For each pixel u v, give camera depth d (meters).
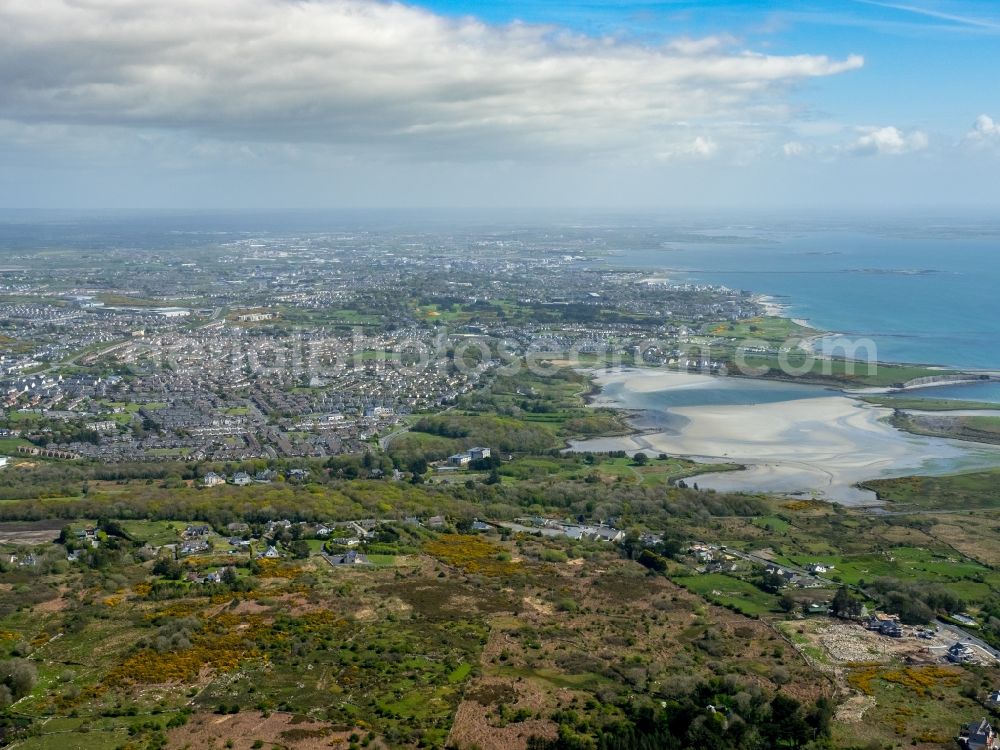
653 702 181.25
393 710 176.50
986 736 167.75
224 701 177.50
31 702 176.38
